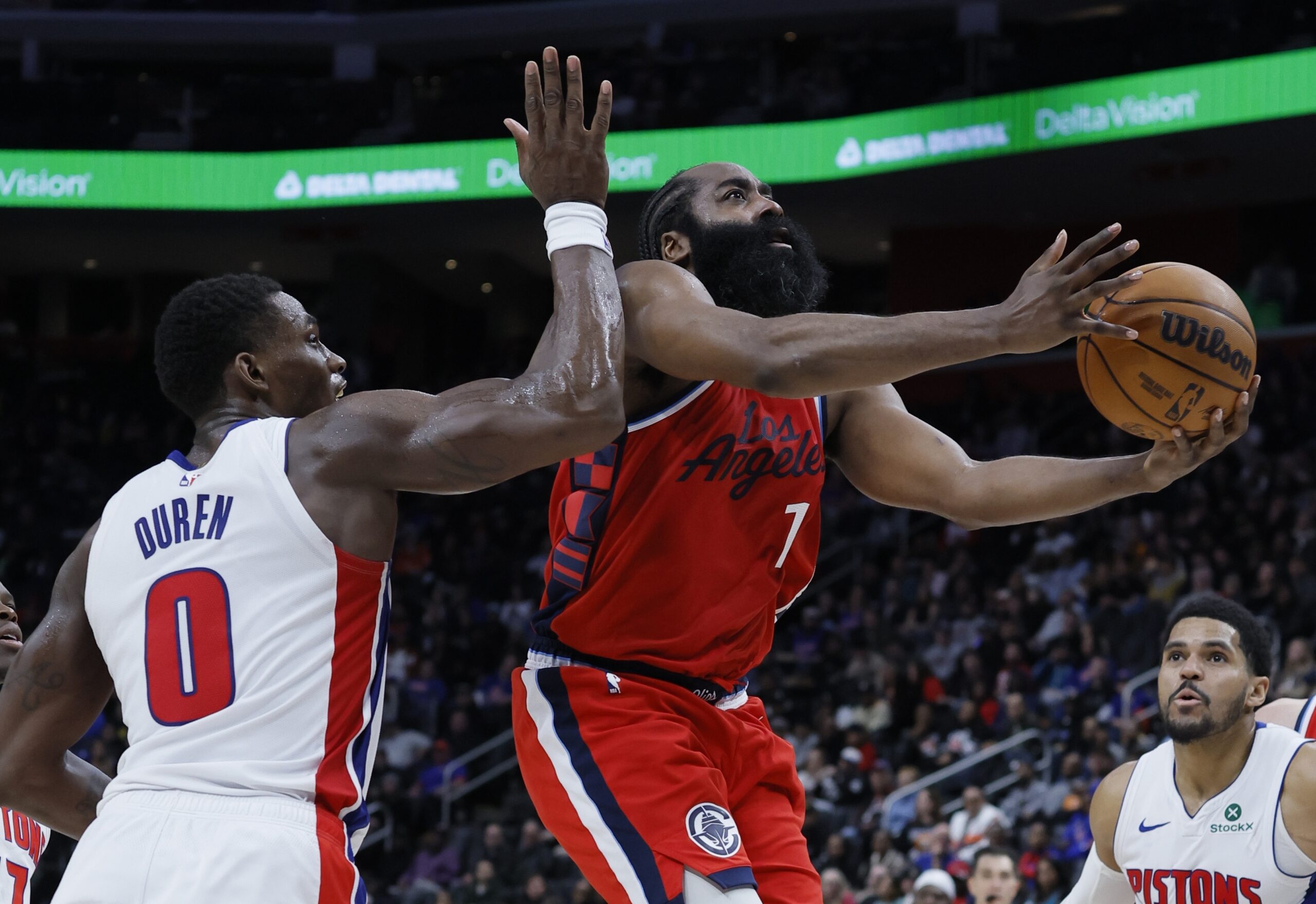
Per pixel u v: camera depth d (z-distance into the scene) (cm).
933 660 1661
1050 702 1439
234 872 271
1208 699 404
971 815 1195
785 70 2512
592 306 304
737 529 346
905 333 283
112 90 2464
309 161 2306
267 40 2511
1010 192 2197
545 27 2419
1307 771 405
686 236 364
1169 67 1873
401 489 296
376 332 2691
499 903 1395
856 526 2048
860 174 2098
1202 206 2289
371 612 296
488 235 2519
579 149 318
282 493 290
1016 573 1736
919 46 2206
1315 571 1512
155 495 301
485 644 1917
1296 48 1789
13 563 2222
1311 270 2289
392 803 1598
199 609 287
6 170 2312
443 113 2283
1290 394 1955
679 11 2348
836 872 1159
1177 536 1719
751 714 366
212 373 311
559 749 343
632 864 328
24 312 2897
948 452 364
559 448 291
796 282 357
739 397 346
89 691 321
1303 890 409
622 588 343
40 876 1528
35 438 2530
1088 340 319
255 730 282
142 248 2684
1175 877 421
